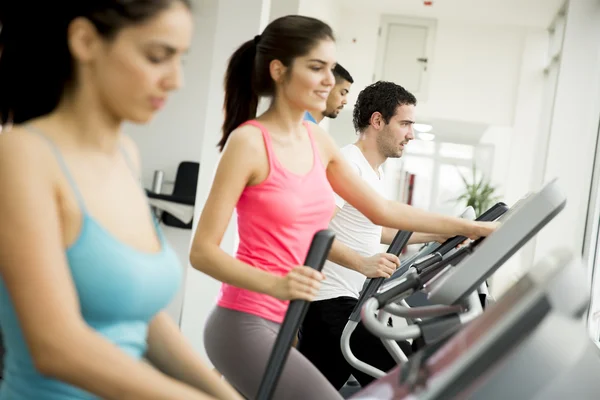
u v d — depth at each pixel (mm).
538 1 9172
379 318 2074
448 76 10844
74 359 904
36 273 923
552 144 7148
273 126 2006
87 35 1020
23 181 959
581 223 6867
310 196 1986
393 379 1275
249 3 5039
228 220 1887
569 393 940
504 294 1196
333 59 2014
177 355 1225
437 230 2121
